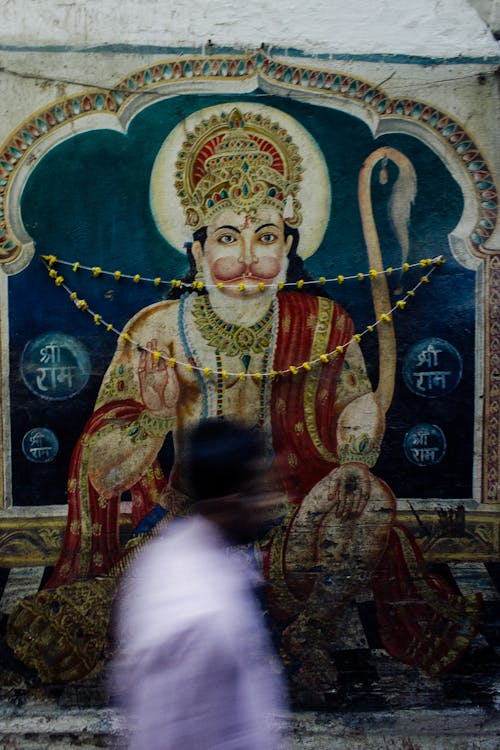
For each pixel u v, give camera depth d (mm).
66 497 3967
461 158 3908
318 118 3867
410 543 4027
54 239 3873
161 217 3893
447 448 4039
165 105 3820
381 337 3996
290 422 4008
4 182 3826
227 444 2357
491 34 3830
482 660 3959
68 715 3736
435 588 4023
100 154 3838
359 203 3928
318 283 3967
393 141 3895
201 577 2240
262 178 3895
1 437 3941
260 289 3947
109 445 3969
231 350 3971
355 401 4012
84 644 3895
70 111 3801
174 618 2182
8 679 3869
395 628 3994
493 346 3996
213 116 3840
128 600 3916
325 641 3963
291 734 3666
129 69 3785
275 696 3793
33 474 3961
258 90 3832
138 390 3971
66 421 3955
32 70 3770
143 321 3941
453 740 3654
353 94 3855
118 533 3984
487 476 4047
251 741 2203
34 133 3809
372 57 3832
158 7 3756
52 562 3973
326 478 4023
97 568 3963
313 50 3812
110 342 3938
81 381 3945
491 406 4023
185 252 3920
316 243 3949
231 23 3783
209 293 3947
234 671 2188
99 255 3893
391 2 3811
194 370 3967
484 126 3885
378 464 4031
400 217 3941
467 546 4039
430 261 3949
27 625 3908
